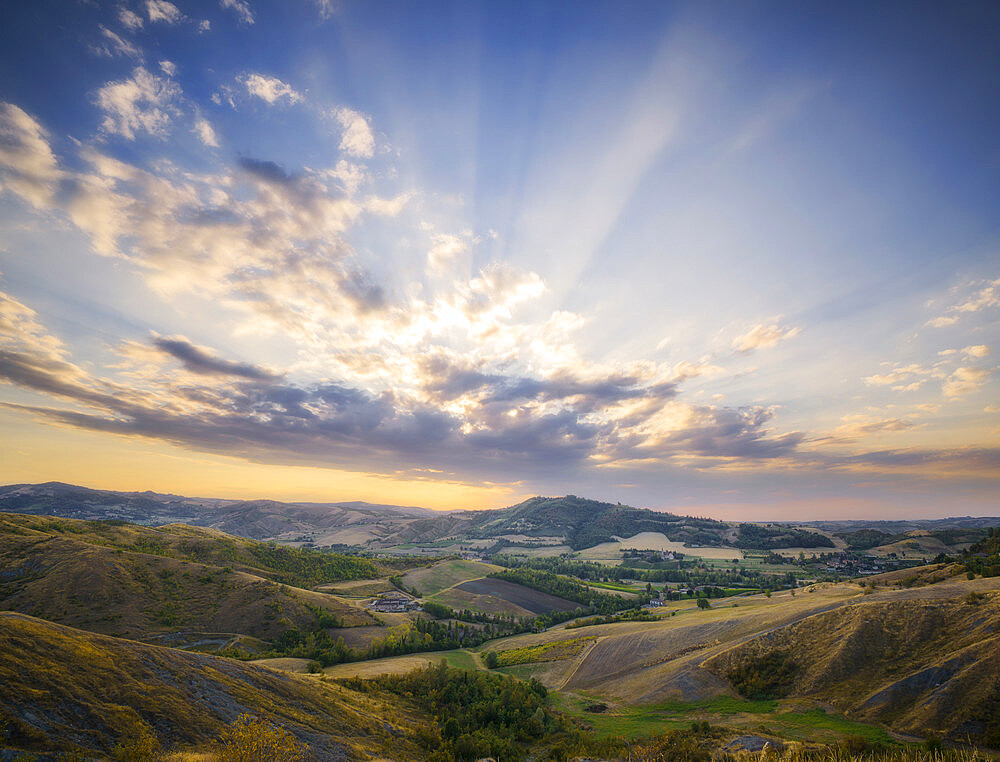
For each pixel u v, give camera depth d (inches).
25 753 1178.0
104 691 1594.5
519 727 3107.8
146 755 1304.1
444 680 3732.8
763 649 3651.6
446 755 2288.4
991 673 2475.4
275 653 4722.0
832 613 3732.8
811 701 2965.1
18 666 1472.7
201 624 5310.0
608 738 2696.9
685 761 2219.5
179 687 1863.9
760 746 2253.9
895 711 2608.3
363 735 2331.4
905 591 4116.6
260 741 1198.9
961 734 2265.0
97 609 5157.5
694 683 3558.1
